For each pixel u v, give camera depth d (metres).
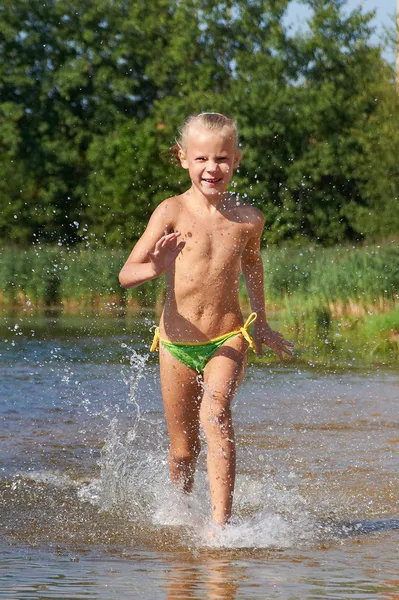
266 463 9.89
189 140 7.86
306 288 38.00
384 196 58.41
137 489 8.70
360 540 7.02
